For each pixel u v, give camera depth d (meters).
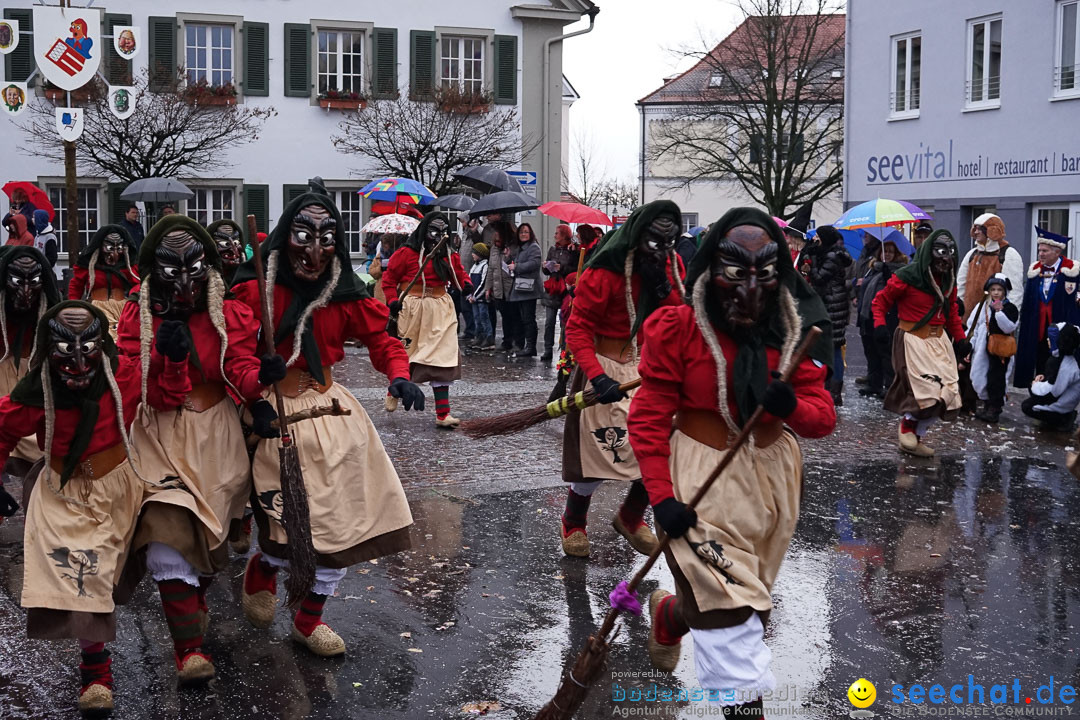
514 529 7.09
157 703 4.53
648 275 5.99
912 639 5.30
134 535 4.52
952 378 9.27
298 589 4.58
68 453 4.36
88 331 4.25
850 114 26.17
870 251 16.50
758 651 3.82
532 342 16.72
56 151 26.16
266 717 4.41
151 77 26.34
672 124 48.69
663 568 6.30
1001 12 22.25
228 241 7.44
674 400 3.99
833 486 8.38
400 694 4.63
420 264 10.47
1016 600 5.88
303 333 4.83
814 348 3.91
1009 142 22.28
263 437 4.71
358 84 28.83
